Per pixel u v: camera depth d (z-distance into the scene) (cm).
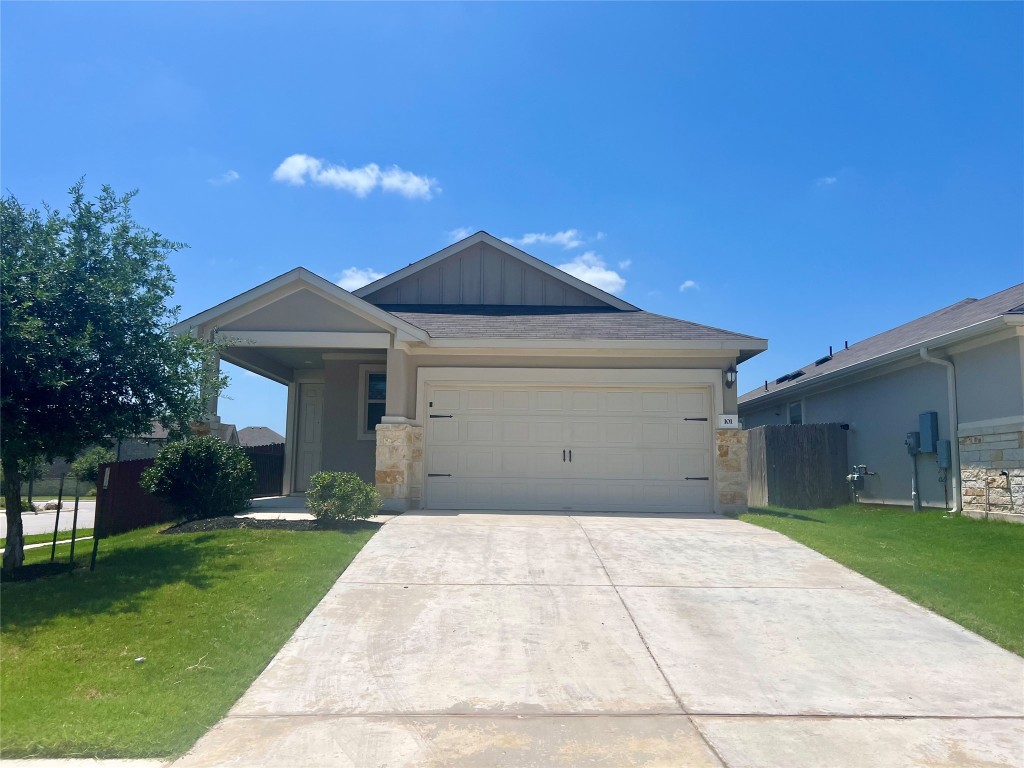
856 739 493
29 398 851
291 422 1762
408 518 1179
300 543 954
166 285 935
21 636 641
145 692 545
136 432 945
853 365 1608
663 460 1341
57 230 866
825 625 708
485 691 561
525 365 1347
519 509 1324
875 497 1625
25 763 454
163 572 823
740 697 557
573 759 462
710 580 843
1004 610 742
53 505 2655
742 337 1313
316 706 534
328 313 1284
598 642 658
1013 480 1220
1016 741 493
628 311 1625
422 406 1339
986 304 1564
